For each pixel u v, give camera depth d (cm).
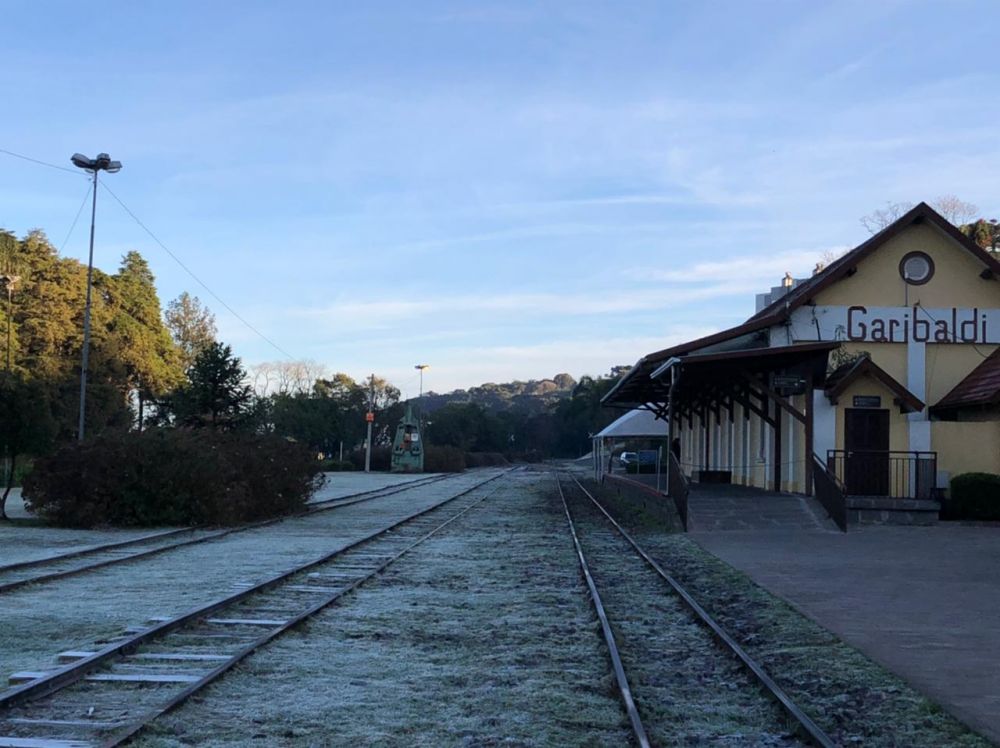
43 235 6038
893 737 672
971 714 712
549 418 15862
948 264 2756
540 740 655
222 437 2723
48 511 2364
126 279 6762
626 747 644
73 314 5931
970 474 2378
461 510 3153
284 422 8531
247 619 1079
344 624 1066
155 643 938
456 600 1257
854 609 1187
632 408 4716
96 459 2312
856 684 818
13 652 902
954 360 2741
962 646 962
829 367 2706
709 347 3002
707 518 2311
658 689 809
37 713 695
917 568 1579
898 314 2741
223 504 2420
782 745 656
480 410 13112
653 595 1334
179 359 7188
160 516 2347
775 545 1944
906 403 2502
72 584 1356
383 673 844
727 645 961
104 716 690
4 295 5688
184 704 718
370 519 2739
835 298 2747
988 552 1800
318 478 3509
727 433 3794
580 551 1841
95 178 3092
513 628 1064
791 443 2747
